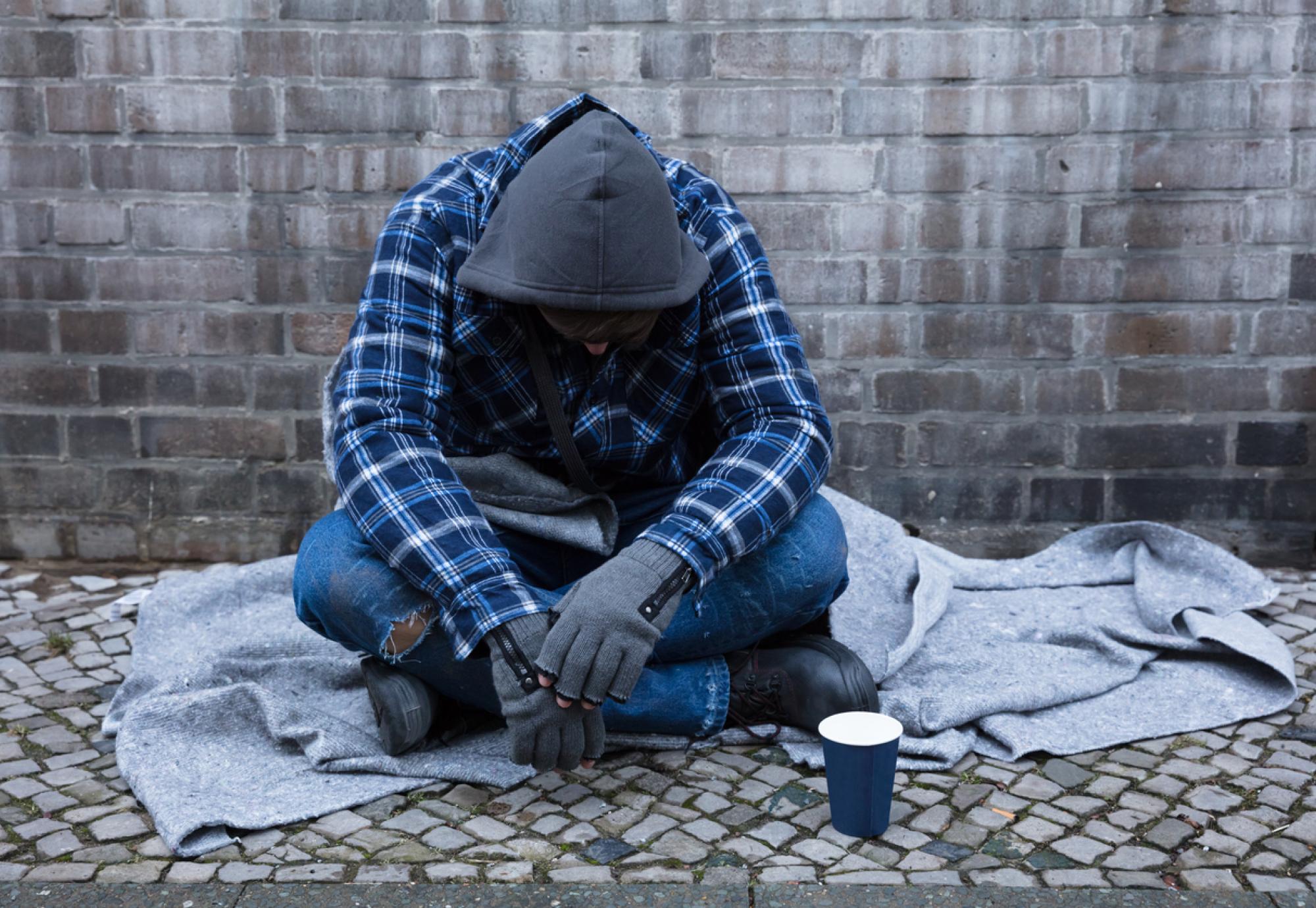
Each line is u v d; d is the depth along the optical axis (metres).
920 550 2.81
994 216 2.85
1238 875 1.58
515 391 1.84
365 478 1.73
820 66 2.81
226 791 1.82
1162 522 2.97
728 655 2.00
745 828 1.72
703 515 1.68
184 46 2.84
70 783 1.89
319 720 2.02
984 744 2.00
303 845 1.68
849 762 1.65
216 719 1.99
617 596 1.58
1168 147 2.80
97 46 2.85
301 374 2.99
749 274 1.85
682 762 1.95
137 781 1.81
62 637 2.56
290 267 2.94
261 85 2.85
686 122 2.85
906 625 2.47
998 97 2.80
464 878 1.58
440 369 1.80
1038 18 2.76
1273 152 2.78
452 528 1.69
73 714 2.17
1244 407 2.91
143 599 2.62
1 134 2.89
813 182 2.86
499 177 1.80
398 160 2.88
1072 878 1.58
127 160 2.89
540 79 2.83
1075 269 2.87
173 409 3.01
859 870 1.60
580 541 1.90
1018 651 2.34
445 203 1.80
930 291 2.90
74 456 3.04
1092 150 2.81
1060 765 1.93
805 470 1.79
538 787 1.86
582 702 1.60
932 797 1.82
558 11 2.80
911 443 2.98
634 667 1.57
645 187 1.58
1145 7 2.74
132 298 2.96
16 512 3.07
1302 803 1.79
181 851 1.64
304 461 3.03
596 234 1.54
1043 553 2.85
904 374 2.95
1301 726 2.08
